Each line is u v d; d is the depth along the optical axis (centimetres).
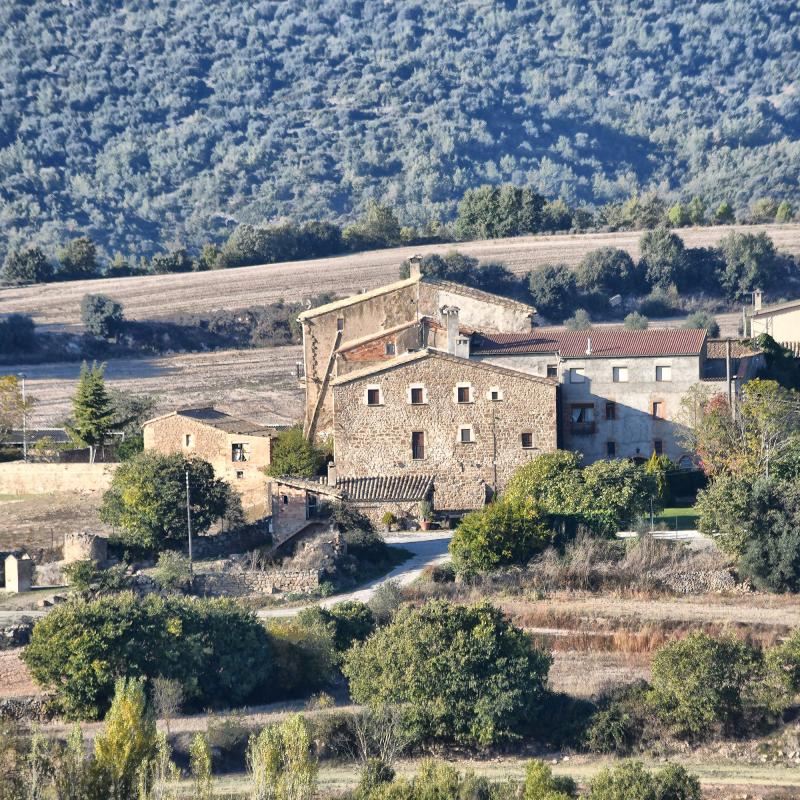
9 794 19412
